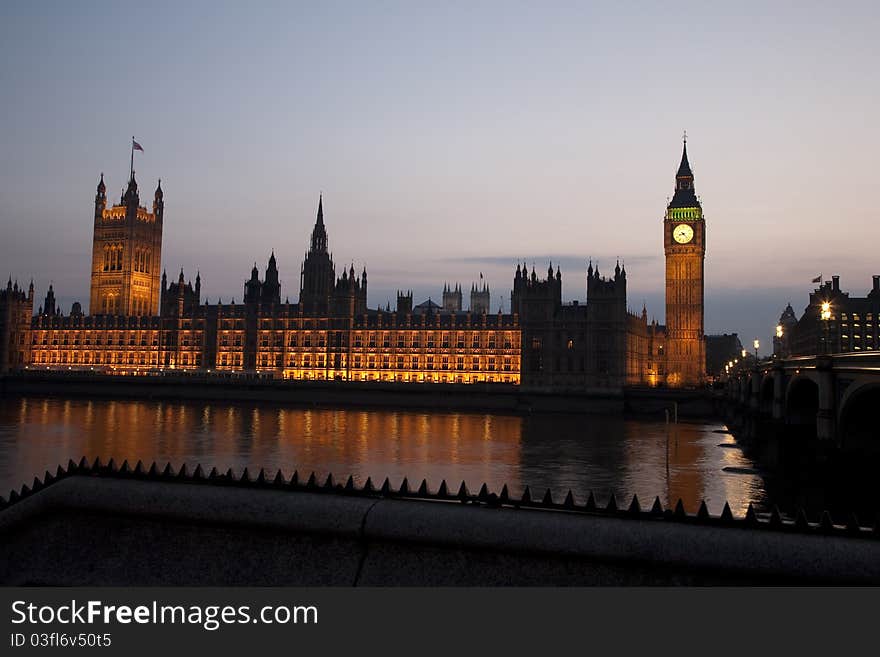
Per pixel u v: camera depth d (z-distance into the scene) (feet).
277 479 56.39
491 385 598.34
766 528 46.19
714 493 207.92
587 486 217.56
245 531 54.24
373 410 569.23
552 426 442.09
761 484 224.94
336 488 54.95
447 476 235.40
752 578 44.93
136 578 54.34
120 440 333.01
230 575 53.01
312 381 633.61
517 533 48.88
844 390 177.58
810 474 188.34
